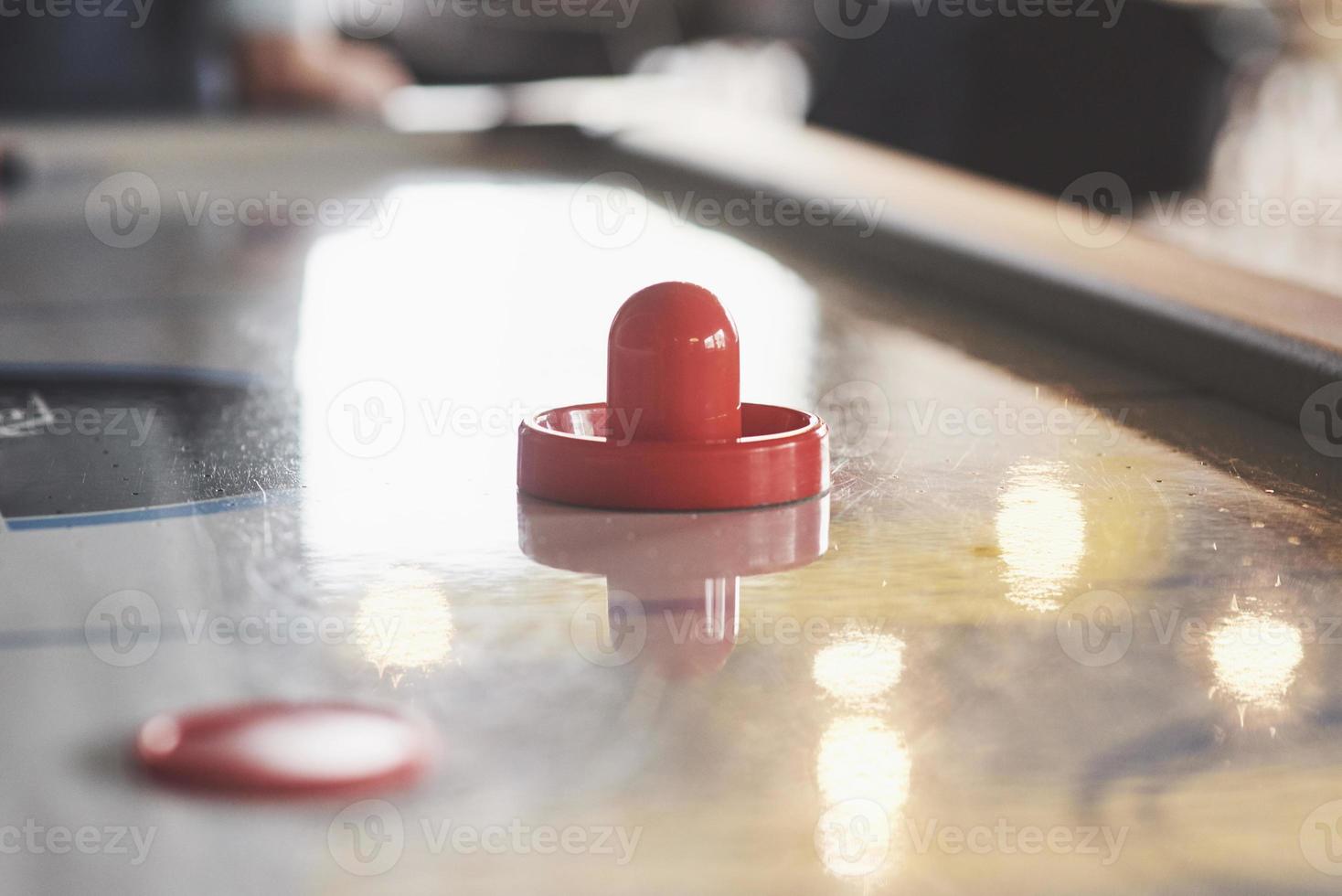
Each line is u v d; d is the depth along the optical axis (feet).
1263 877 2.42
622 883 2.38
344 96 11.10
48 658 2.80
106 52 13.26
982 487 3.37
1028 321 4.35
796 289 4.67
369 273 4.84
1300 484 3.39
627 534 3.17
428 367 4.04
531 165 7.33
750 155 6.46
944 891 2.36
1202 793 2.57
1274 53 12.46
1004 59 13.14
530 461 3.32
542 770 2.59
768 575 3.04
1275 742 2.65
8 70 13.23
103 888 2.35
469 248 5.27
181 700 2.71
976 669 2.79
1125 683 2.76
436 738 2.65
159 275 4.83
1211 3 12.29
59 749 2.62
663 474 3.26
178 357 4.10
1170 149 12.48
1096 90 12.62
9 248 5.31
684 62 16.92
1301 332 3.72
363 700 2.71
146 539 3.14
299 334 4.28
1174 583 3.02
